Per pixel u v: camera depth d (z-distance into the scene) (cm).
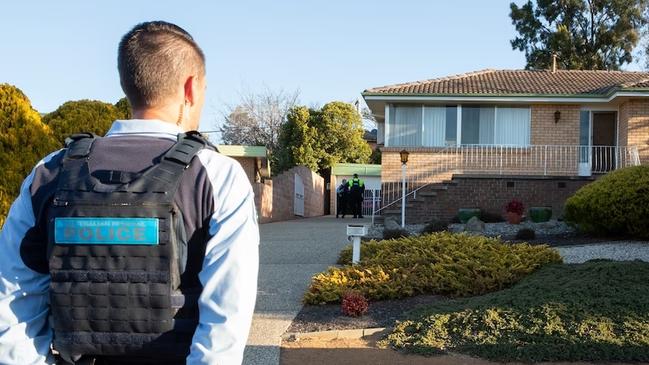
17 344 178
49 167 192
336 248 1304
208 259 177
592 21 4169
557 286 738
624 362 585
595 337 605
